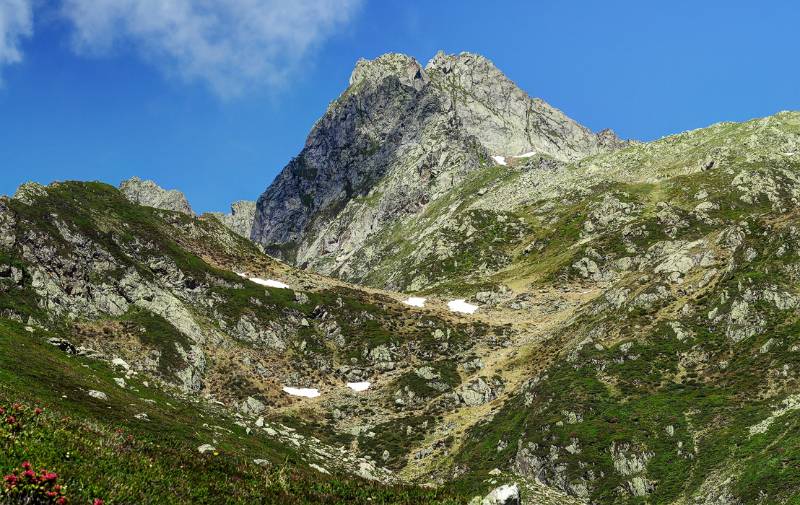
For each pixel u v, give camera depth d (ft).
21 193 494.59
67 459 62.64
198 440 145.18
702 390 337.72
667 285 463.83
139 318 446.60
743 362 348.59
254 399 420.77
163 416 156.56
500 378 454.40
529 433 341.21
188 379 411.34
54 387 143.23
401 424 413.80
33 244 438.40
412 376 472.44
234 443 156.87
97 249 482.69
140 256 523.29
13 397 104.73
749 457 260.42
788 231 430.20
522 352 497.46
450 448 373.61
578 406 349.00
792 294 378.32
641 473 288.30
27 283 403.13
